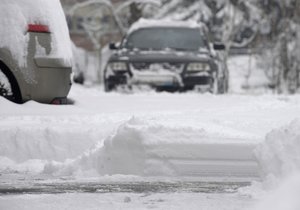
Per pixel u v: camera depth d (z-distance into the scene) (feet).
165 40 90.22
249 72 160.15
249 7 178.09
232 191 33.88
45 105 54.39
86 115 51.47
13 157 43.57
